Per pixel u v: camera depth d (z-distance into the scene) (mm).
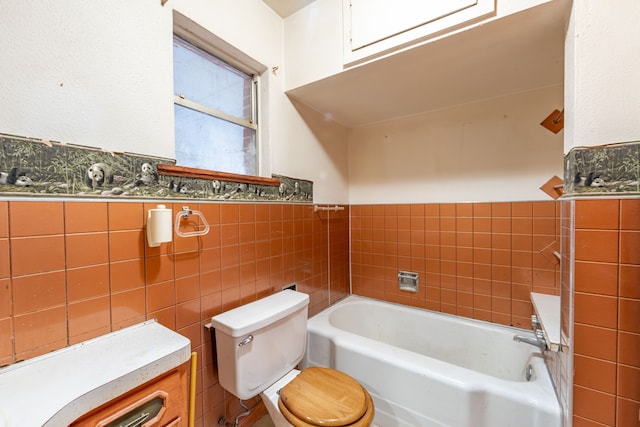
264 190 1611
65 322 852
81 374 722
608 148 894
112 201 961
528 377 1453
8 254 750
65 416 605
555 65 1438
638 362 864
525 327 1781
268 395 1252
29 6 780
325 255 2162
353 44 1425
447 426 1254
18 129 766
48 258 819
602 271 910
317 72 1588
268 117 1647
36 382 689
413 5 1244
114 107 965
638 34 853
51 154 824
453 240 2031
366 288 2434
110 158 956
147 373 773
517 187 1804
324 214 2156
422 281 2160
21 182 771
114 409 719
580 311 947
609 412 904
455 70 1487
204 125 1417
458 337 1908
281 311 1341
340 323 2109
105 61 941
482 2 1086
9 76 750
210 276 1302
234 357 1160
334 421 1037
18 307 765
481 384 1208
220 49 1430
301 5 1620
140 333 975
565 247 1070
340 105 1974
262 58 1578
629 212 872
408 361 1380
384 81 1607
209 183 1301
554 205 1697
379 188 2350
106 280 945
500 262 1862
